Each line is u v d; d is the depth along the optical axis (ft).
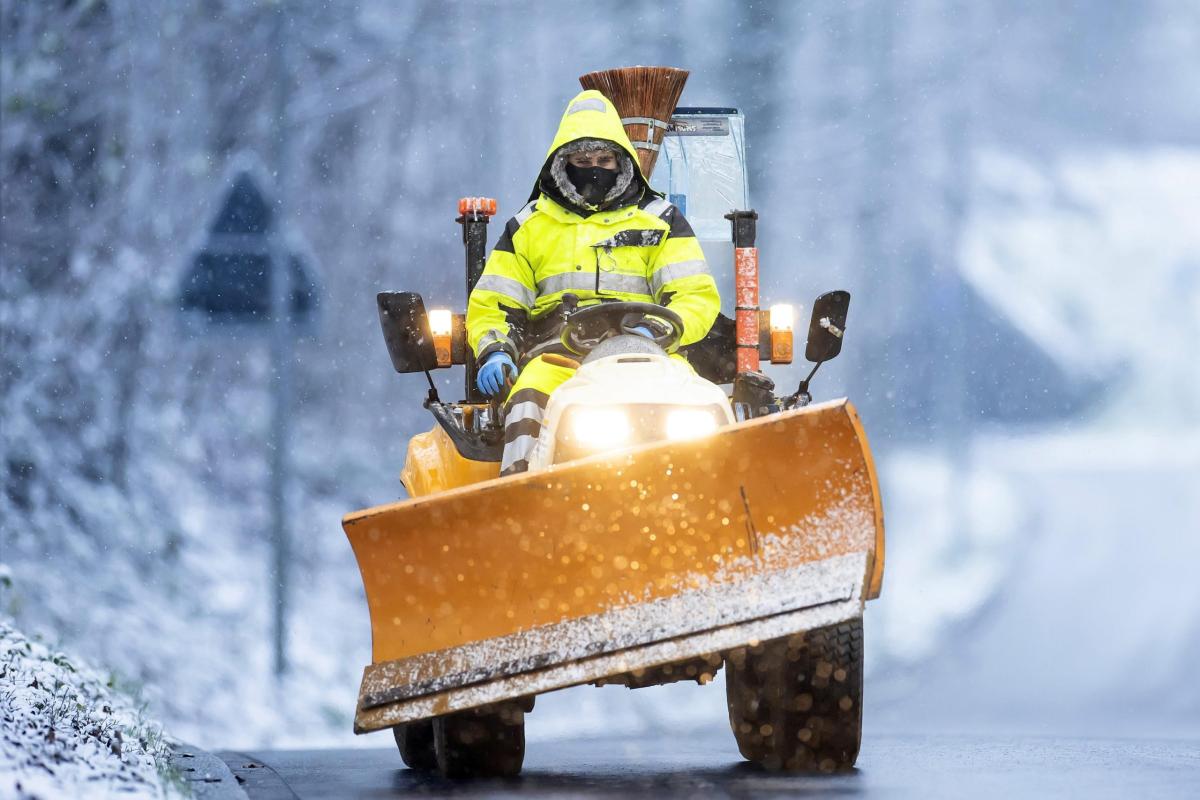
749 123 378.53
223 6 304.50
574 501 50.29
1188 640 184.14
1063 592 221.87
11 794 39.52
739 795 49.73
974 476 348.79
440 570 51.24
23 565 215.92
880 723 130.82
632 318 60.90
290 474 256.32
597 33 356.38
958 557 262.47
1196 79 458.50
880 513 49.21
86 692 72.02
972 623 206.28
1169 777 54.13
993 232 474.90
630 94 76.95
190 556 229.66
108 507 234.99
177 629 205.57
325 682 194.29
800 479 49.57
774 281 381.19
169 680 189.78
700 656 49.08
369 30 334.85
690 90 374.02
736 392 64.64
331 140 339.77
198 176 273.33
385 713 50.80
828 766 56.29
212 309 202.08
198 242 202.90
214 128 300.20
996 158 464.65
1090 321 472.03
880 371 378.12
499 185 348.79
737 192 79.71
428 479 64.44
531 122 352.08
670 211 65.98
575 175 65.77
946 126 386.32
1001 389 465.06
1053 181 474.08
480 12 346.33
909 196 383.86
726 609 49.19
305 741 178.60
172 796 47.21
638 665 49.11
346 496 276.41
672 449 49.65
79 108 265.95
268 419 279.49
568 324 59.26
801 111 379.96
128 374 256.73
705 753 74.84
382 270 336.90
